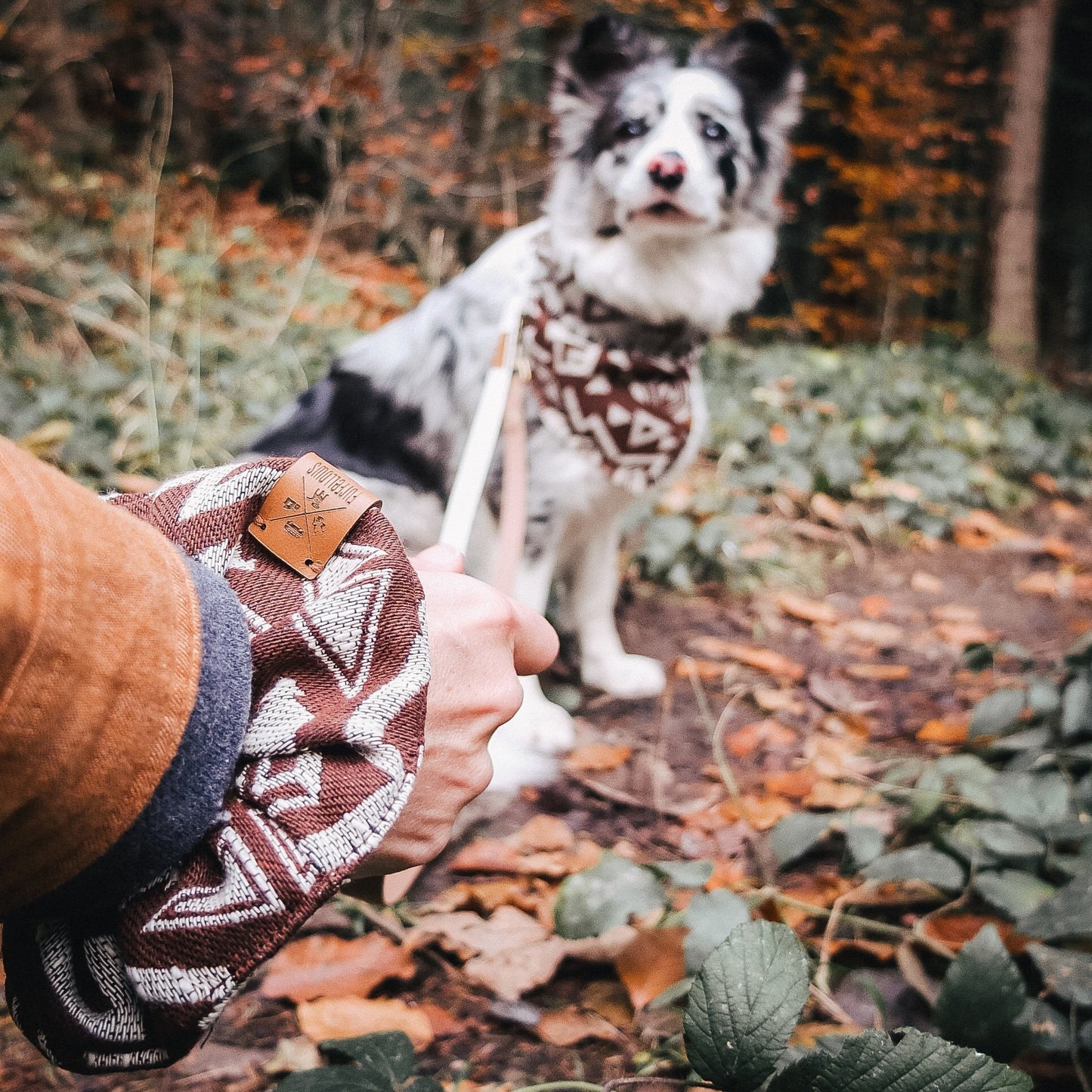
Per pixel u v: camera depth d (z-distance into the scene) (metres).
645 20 8.31
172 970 0.53
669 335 2.42
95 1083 1.29
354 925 1.61
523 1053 1.37
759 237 2.56
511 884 1.77
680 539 3.49
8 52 7.24
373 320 5.83
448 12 8.61
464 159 8.62
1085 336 12.57
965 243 10.93
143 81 8.04
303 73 8.08
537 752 2.32
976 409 5.73
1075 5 11.42
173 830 0.52
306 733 0.57
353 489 0.67
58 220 5.15
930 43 9.58
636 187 2.21
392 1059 1.13
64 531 0.49
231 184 8.55
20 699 0.46
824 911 1.58
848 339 9.48
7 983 0.60
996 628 3.36
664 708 2.65
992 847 1.59
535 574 2.45
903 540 4.18
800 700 2.70
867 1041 0.89
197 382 3.91
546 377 2.30
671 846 1.96
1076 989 1.27
